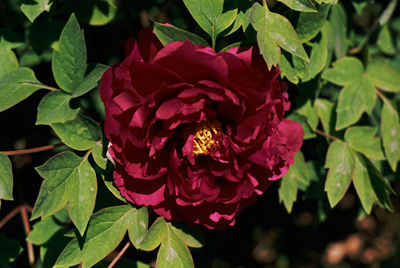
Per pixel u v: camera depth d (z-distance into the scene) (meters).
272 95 0.65
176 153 0.65
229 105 0.65
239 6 0.68
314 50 0.73
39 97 0.81
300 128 0.69
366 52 0.80
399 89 0.79
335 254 1.45
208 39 0.69
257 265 1.28
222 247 1.13
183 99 0.63
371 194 0.75
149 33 0.66
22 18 0.75
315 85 0.76
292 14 0.69
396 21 0.87
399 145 0.78
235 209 0.68
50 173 0.67
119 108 0.64
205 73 0.63
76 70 0.69
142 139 0.64
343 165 0.75
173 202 0.68
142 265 0.75
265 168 0.68
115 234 0.68
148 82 0.63
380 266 1.46
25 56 0.77
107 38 0.83
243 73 0.64
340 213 1.22
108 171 0.68
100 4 0.74
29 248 0.77
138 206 0.69
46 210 0.66
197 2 0.67
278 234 1.31
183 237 0.70
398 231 1.42
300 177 0.77
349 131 0.77
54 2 0.71
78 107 0.69
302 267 1.37
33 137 0.83
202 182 0.67
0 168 0.68
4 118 0.82
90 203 0.67
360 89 0.78
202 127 0.67
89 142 0.68
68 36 0.68
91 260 0.67
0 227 0.78
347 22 0.83
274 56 0.65
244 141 0.65
